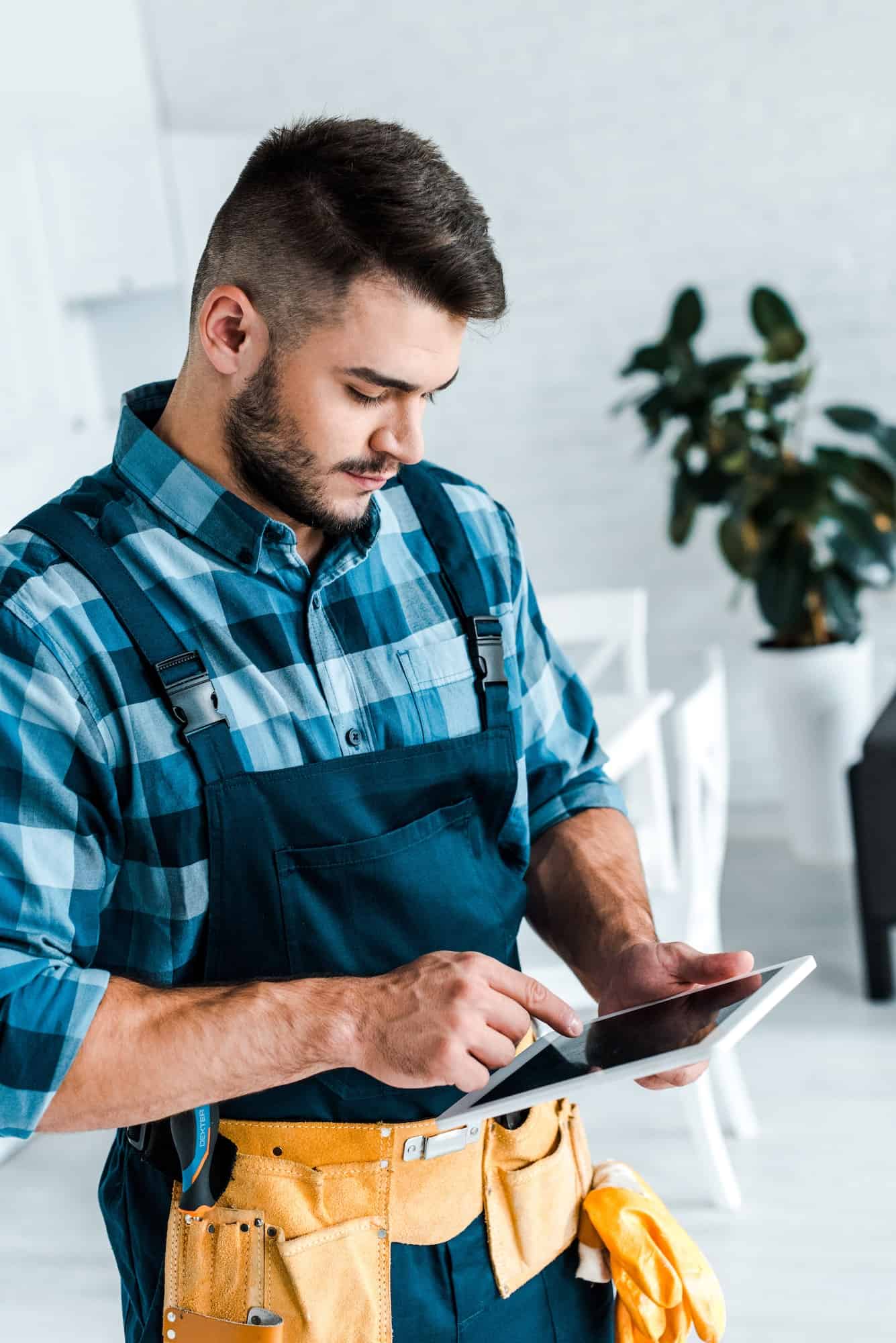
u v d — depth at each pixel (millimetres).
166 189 3914
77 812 952
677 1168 2688
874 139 3980
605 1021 1048
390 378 955
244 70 4359
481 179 4277
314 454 983
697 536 4336
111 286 3758
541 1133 1133
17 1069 892
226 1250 1021
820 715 3814
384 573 1096
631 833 1255
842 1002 3266
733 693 4406
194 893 991
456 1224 1066
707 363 3762
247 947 1011
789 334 3697
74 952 965
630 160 4164
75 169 3650
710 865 2666
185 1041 908
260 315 964
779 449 3781
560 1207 1134
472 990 935
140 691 968
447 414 4461
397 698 1070
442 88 4242
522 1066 1028
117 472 1043
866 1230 2453
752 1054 3080
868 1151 2680
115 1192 1116
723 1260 2410
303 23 4281
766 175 4082
